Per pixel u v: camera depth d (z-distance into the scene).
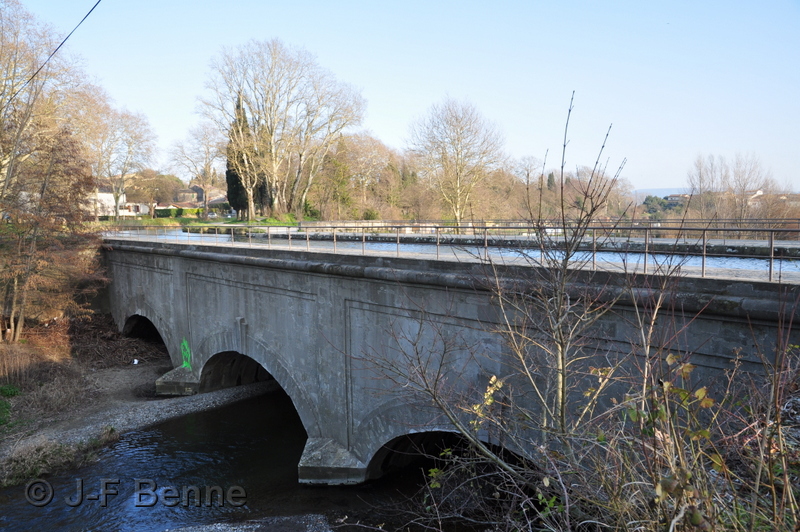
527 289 8.89
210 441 18.80
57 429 19.50
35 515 14.07
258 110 50.19
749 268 11.03
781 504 4.21
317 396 15.74
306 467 14.86
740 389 6.59
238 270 18.89
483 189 43.69
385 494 14.21
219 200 123.38
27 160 30.42
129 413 21.12
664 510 4.33
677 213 36.06
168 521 13.72
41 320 29.45
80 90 38.88
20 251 27.22
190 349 23.12
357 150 58.91
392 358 12.98
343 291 14.21
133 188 78.81
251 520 13.51
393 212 60.81
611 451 5.19
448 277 10.98
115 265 30.36
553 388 8.34
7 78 34.06
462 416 11.26
